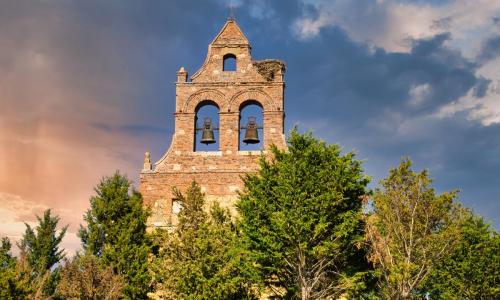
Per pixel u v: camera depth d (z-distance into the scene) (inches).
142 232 1555.1
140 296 1477.6
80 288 1374.3
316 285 1359.5
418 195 1374.3
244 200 1432.1
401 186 1390.3
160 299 1561.3
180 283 1325.0
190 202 1430.9
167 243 1408.7
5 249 1615.4
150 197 1712.6
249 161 1728.6
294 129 1427.2
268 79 1814.7
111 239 1525.6
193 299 1312.7
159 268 1397.6
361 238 1334.9
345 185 1354.6
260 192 1398.9
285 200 1317.7
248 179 1486.2
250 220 1379.2
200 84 1800.0
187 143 1755.7
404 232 1349.7
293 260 1330.0
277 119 1759.4
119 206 1552.7
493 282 1565.0
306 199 1316.4
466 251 1579.7
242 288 1437.0
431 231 1374.3
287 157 1398.9
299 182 1338.6
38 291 1368.1
